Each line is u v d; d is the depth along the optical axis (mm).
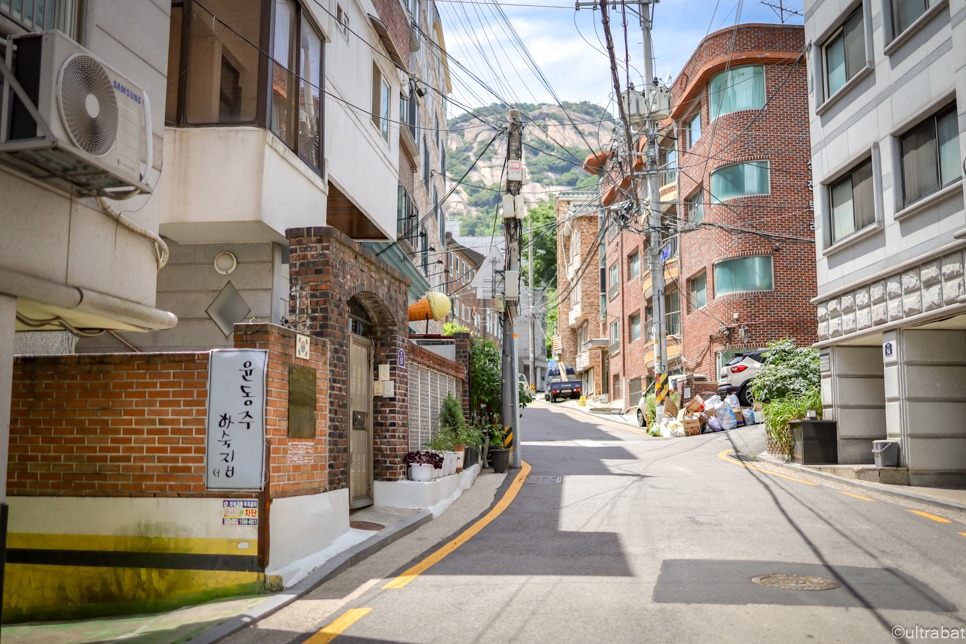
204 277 9711
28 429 6992
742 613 5602
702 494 11898
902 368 12812
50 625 6180
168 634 5344
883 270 13125
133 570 6695
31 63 4820
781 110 27203
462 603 6113
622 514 10305
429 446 12516
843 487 12672
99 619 6387
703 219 29062
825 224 15570
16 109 4793
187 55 9031
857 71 14445
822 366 15609
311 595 6535
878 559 7371
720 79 28062
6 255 5141
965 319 12008
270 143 8953
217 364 6723
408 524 9617
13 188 5215
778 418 16344
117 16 6496
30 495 6918
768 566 7121
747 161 27047
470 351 18375
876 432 14922
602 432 27578
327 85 10969
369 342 11086
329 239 8914
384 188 13945
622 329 40781
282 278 10234
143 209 6824
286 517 7035
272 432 6895
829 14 15273
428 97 28234
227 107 8945
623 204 27000
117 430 6871
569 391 51594
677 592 6258
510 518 10383
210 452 6617
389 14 14562
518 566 7434
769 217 26719
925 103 12133
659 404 25672
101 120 5133
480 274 66500
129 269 6547
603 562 7492
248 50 9016
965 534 8602
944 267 11562
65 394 6984
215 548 6613
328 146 10961
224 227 9016
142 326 6699
